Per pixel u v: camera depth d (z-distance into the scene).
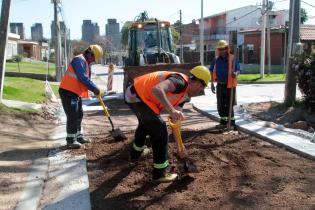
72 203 5.04
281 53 38.78
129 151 7.14
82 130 9.56
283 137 7.79
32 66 42.97
